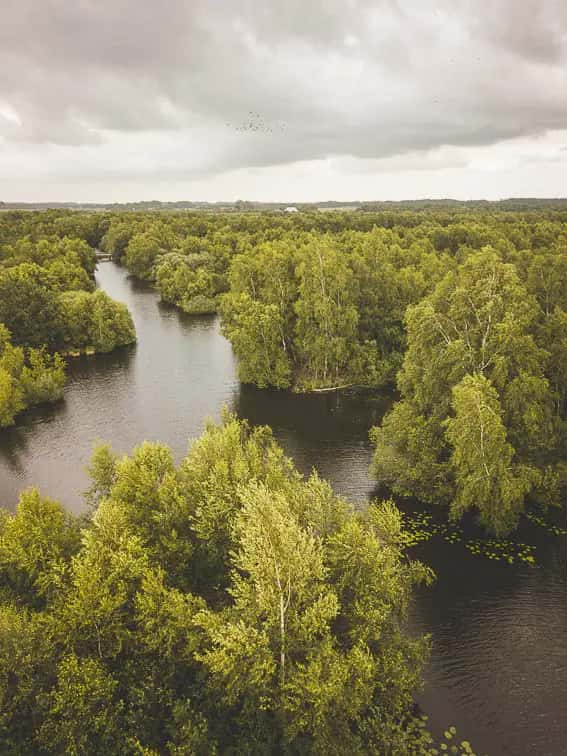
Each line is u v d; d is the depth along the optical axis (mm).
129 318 93188
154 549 27141
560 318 42781
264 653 21141
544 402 40062
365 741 23438
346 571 25031
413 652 25672
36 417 63625
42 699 20438
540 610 32500
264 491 23938
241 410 64875
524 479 36656
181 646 23266
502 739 24938
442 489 41406
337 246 94062
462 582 34812
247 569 22125
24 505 27594
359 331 73438
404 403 44938
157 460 31734
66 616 22062
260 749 22047
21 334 81625
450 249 120438
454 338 42094
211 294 118938
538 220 172250
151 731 21797
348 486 46875
